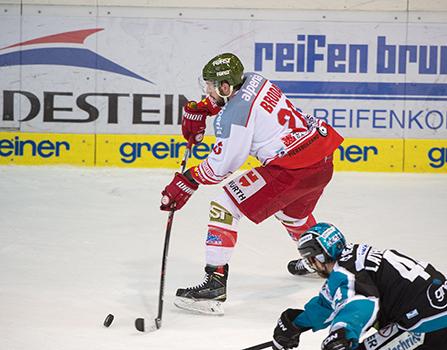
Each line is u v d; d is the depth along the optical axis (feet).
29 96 95.50
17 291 51.57
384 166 96.78
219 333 44.80
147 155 96.53
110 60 95.76
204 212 77.20
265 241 66.69
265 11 95.66
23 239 65.16
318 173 50.19
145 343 42.93
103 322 46.32
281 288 53.93
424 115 96.58
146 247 63.98
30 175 91.30
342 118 96.58
